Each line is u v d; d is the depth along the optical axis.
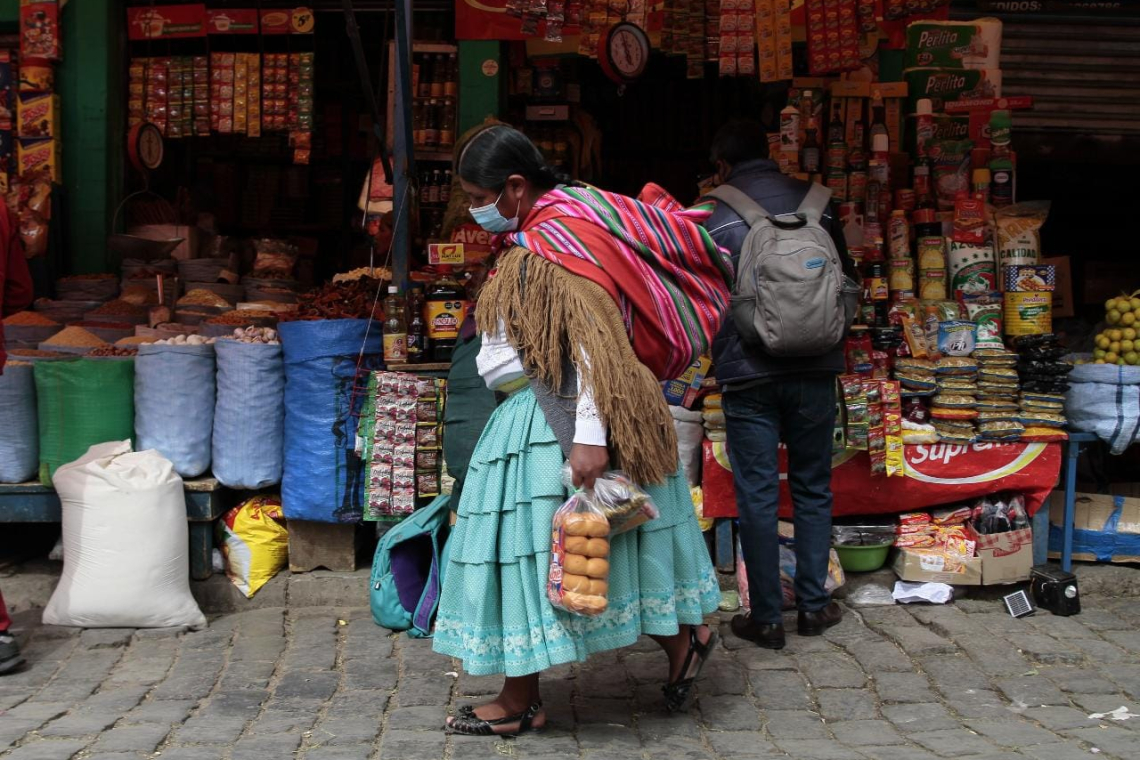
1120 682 3.41
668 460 2.86
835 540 4.19
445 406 3.79
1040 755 2.80
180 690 3.36
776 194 3.72
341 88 6.84
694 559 3.03
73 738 2.97
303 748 2.90
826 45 5.09
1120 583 4.31
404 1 4.07
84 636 3.84
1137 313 4.32
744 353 3.63
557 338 2.71
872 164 4.84
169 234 5.69
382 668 3.54
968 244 4.60
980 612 4.09
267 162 7.23
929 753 2.85
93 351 4.36
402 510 4.16
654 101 6.84
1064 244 7.04
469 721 2.99
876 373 4.32
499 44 5.48
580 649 2.82
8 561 4.50
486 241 4.95
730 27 5.17
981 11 5.93
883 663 3.58
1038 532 4.36
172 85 5.69
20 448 4.20
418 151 5.63
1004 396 4.29
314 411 4.18
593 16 5.28
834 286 3.50
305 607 4.17
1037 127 6.14
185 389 4.18
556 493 2.79
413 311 4.30
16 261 3.79
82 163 5.52
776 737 3.01
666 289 2.83
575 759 2.83
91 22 5.48
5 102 5.53
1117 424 4.19
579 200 2.79
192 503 4.16
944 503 4.36
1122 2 5.95
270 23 5.64
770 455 3.70
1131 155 6.25
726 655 3.67
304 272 6.93
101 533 3.86
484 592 2.84
